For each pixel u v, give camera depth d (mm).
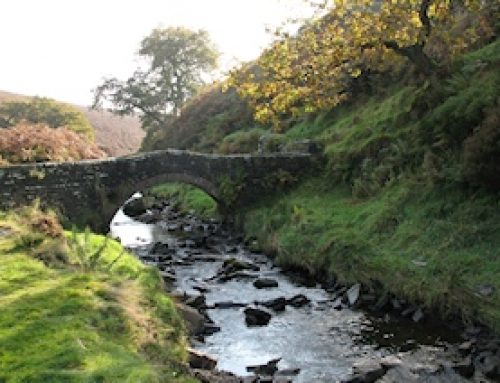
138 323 9055
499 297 11594
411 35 19906
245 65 21109
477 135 15430
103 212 23594
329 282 16906
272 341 12461
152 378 6820
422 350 11391
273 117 20781
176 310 11828
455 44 22344
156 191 45406
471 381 9758
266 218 24062
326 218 20078
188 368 8562
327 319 13914
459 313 12227
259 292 16641
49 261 11305
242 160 26734
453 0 21672
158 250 23312
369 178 21516
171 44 63062
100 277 10836
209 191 26531
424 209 16547
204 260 21625
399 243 15852
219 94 52031
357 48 19828
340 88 24375
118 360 7191
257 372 10500
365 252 16406
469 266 13109
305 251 18781
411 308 13516
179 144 48750
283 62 20531
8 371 6691
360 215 18844
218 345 12195
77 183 23219
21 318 8211
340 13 19859
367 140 23469
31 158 26141
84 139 34312
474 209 15008
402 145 20594
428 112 20875
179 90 64625
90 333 7891
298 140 29469
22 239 12227
